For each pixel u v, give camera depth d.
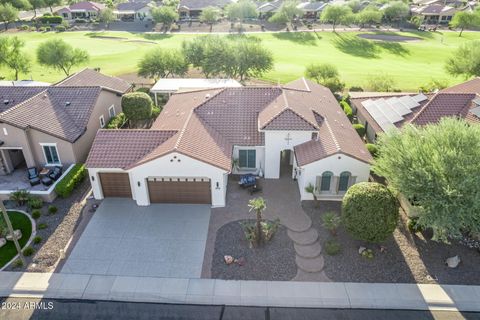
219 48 55.53
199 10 134.88
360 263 22.16
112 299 20.19
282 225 25.25
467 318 18.94
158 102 47.59
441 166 20.78
